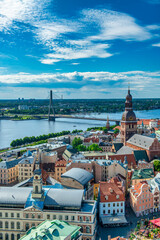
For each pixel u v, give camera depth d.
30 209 147.62
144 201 180.12
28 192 158.25
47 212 146.88
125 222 164.75
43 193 154.38
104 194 173.25
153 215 179.25
